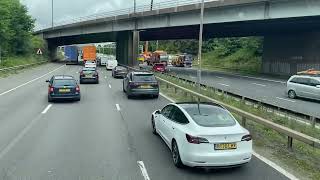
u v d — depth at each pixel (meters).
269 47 55.97
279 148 11.63
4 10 65.25
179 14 50.44
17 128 14.38
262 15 38.75
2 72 47.69
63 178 8.63
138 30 61.72
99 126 14.96
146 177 8.80
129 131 14.02
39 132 13.66
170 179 8.69
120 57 75.31
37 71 56.69
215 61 85.88
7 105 20.92
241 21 41.59
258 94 29.30
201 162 8.94
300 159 10.45
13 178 8.59
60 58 125.81
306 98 26.84
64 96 22.20
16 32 78.00
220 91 26.23
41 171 9.12
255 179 8.76
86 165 9.65
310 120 15.25
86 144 11.88
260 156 10.68
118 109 19.92
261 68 58.00
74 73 52.44
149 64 89.12
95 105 21.38
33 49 89.50
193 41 128.62
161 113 12.25
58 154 10.66
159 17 54.78
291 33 51.19
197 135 8.97
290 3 35.94
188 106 10.65
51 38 101.31
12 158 10.22
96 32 74.12
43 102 22.36
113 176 8.83
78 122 15.83
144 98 25.05
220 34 63.34
